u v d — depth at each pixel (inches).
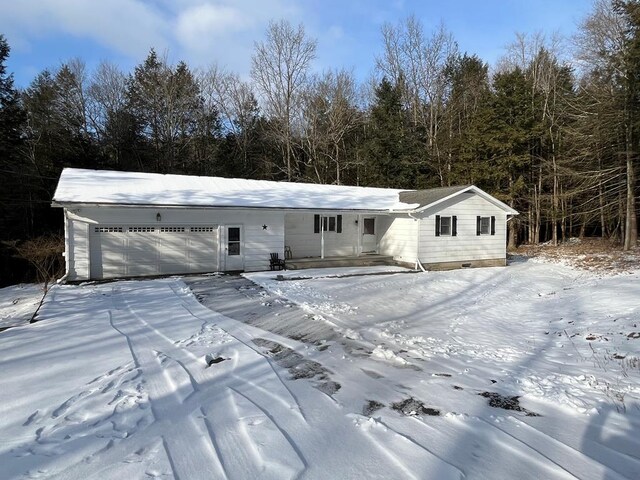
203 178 788.6
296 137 1370.6
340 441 145.9
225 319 348.2
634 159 909.8
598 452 144.2
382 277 630.5
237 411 169.3
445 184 1243.2
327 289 516.4
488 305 459.2
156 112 1342.3
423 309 427.2
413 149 1282.0
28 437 144.7
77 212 542.0
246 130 1453.0
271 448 138.7
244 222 647.8
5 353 241.3
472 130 1133.1
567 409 180.9
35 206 1018.7
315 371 227.9
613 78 894.4
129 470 123.7
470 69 1409.9
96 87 1364.4
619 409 180.9
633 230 915.4
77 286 500.1
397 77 1376.7
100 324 315.6
